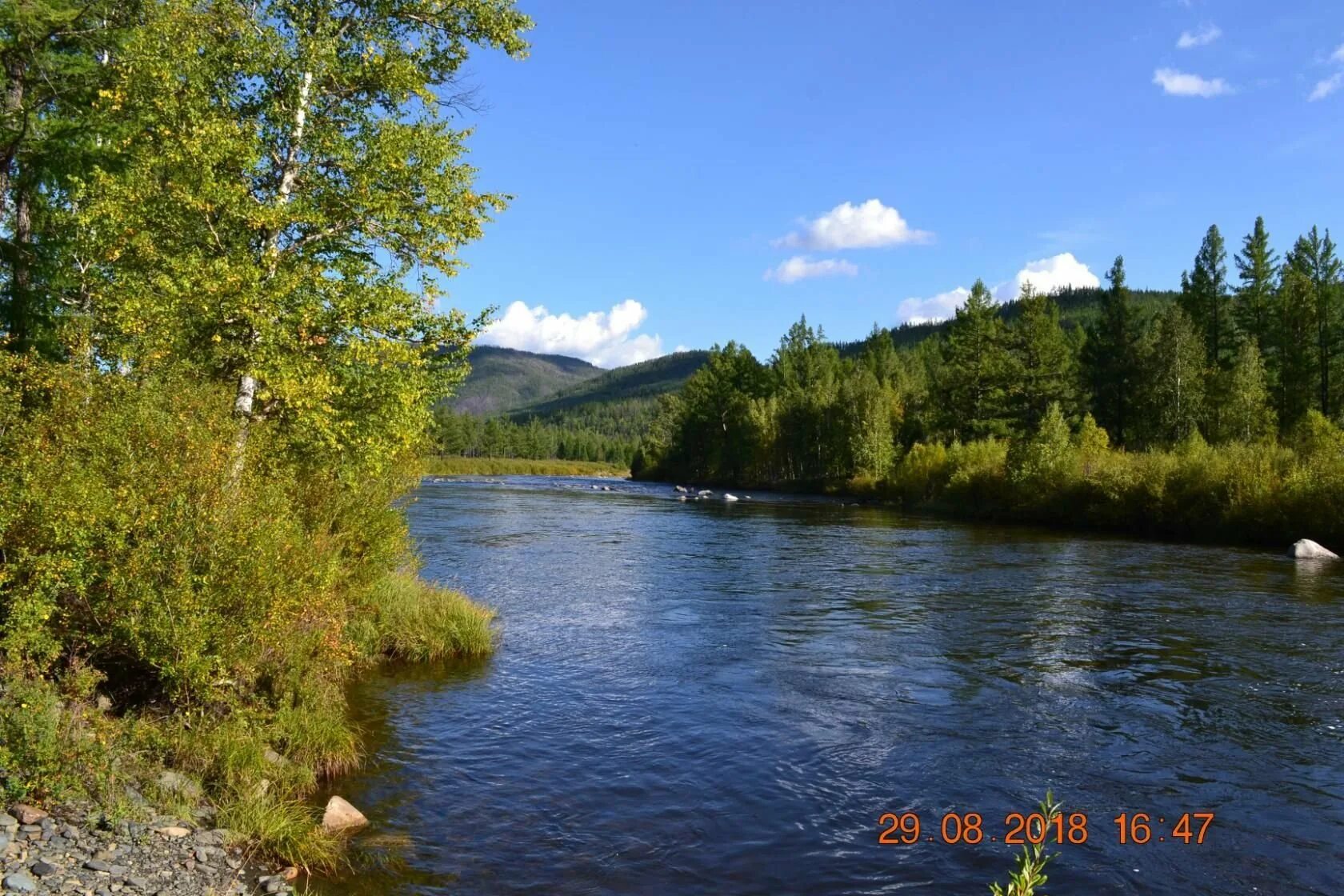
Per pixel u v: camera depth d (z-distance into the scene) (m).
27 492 7.79
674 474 112.62
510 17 14.54
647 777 8.94
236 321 11.77
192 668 8.18
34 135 15.42
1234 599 19.70
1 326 15.67
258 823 7.08
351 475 12.91
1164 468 39.38
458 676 12.84
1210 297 70.12
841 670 13.34
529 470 141.38
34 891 5.47
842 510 54.56
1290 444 41.78
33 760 6.70
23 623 7.17
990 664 13.66
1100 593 20.66
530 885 6.61
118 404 8.93
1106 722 10.73
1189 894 6.52
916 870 6.91
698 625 16.81
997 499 50.22
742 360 106.25
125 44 12.90
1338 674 12.93
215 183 11.55
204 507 8.56
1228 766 9.20
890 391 87.75
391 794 8.38
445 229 13.27
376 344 12.21
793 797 8.43
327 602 10.48
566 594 20.44
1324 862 7.04
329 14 13.73
